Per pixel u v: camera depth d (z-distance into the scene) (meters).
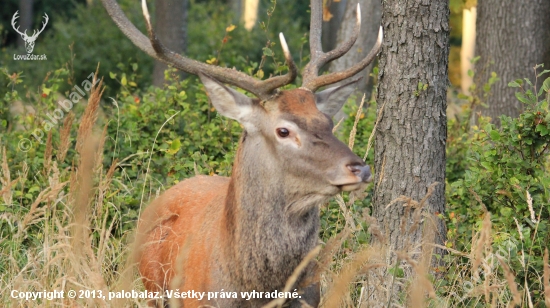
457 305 9.42
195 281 8.48
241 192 8.37
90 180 9.30
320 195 8.13
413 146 10.32
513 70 16.17
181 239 9.09
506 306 8.51
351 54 17.98
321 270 8.09
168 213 9.73
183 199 9.69
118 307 8.28
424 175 10.36
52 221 9.66
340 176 7.93
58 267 9.12
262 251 8.21
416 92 10.22
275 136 8.23
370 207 11.79
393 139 10.39
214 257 8.38
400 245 10.36
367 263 9.32
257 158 8.33
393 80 10.32
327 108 9.22
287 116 8.23
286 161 8.16
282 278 8.26
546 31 16.28
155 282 9.44
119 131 12.89
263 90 8.40
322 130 8.19
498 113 16.22
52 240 9.48
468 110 15.01
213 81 8.52
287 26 32.53
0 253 10.33
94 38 28.84
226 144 12.98
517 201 10.41
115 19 9.45
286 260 8.23
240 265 8.23
